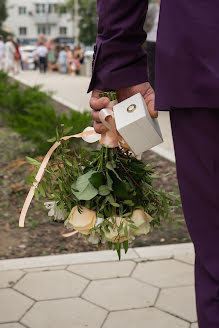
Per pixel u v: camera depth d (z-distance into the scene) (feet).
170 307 7.97
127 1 4.41
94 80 4.78
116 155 4.84
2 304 8.06
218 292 4.27
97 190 4.70
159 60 3.97
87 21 126.00
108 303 8.12
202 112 3.83
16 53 68.23
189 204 4.21
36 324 7.51
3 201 14.17
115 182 4.74
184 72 3.81
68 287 8.64
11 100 23.72
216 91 3.65
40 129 17.49
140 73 4.66
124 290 8.54
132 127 4.38
